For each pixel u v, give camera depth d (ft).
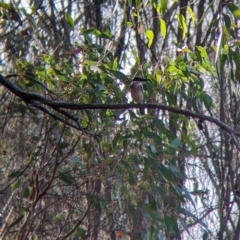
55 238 31.91
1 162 37.04
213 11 41.45
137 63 29.60
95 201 30.73
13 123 41.06
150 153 28.81
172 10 45.55
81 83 29.25
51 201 33.17
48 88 29.68
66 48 42.45
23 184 32.19
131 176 29.12
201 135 44.91
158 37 43.19
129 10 31.53
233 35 25.48
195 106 29.27
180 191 30.53
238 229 44.19
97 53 30.60
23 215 32.35
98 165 29.68
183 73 28.45
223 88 44.93
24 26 40.45
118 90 29.09
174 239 35.22
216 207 43.73
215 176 44.14
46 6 45.88
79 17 47.19
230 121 44.80
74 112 29.99
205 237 35.22
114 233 32.45
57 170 31.30
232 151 44.86
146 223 32.32
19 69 28.30
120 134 29.37
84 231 32.63
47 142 31.37
